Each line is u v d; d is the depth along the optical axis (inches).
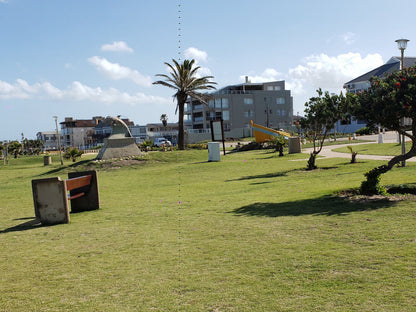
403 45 682.2
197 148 1989.4
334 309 134.0
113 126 1299.2
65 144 4490.7
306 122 681.0
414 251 184.4
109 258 213.9
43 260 217.5
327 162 810.2
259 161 1008.9
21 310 149.7
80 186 372.2
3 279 187.0
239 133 3193.9
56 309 149.4
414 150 341.7
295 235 232.8
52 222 334.0
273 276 168.4
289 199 368.5
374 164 674.8
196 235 253.1
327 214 283.0
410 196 317.4
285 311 135.3
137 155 1284.4
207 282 167.3
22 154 2891.2
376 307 133.3
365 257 182.2
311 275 165.9
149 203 431.8
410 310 129.6
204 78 1733.5
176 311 141.3
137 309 145.1
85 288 169.9
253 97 3555.6
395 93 327.0
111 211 386.6
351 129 2659.9
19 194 637.9
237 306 142.0
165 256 210.5
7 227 335.0
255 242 224.5
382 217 257.3
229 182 622.5
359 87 2632.9
